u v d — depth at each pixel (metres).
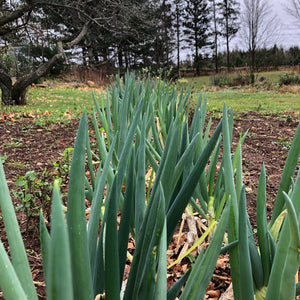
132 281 0.76
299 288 0.84
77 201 0.51
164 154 0.86
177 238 2.19
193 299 0.72
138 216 0.95
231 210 0.90
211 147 0.81
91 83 26.83
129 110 2.10
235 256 0.87
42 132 6.27
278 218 1.07
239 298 0.89
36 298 0.52
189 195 0.81
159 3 38.31
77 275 0.51
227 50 47.69
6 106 11.40
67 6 13.98
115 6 15.55
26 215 2.52
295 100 15.29
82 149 0.52
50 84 24.09
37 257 2.02
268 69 38.50
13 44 15.64
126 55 39.28
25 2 13.18
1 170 0.52
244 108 10.94
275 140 5.62
